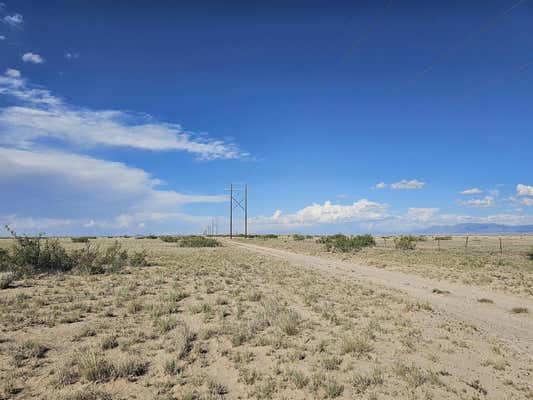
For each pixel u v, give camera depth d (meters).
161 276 23.55
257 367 8.66
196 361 8.95
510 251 53.94
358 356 9.46
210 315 13.34
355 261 39.03
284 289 20.05
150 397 7.01
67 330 11.09
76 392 7.04
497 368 8.96
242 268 30.41
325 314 13.66
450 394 7.43
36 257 24.81
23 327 11.19
